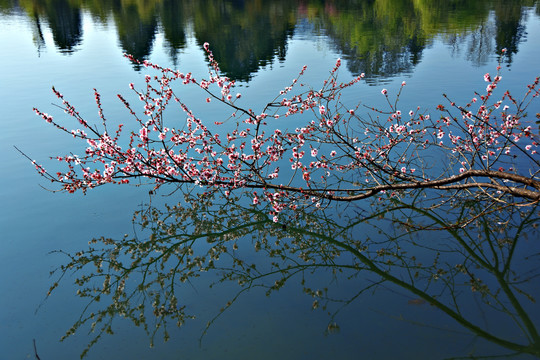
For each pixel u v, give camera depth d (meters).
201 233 5.40
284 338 3.48
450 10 26.55
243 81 11.89
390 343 3.36
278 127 8.00
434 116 8.12
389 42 17.34
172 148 6.60
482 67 12.21
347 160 6.84
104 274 4.54
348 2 37.12
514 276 4.13
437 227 5.18
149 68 13.99
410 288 4.08
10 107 9.99
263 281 4.35
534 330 3.41
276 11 33.00
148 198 6.15
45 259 4.75
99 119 8.89
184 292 4.20
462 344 3.30
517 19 21.94
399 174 5.63
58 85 11.94
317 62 14.09
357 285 4.19
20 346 3.51
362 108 8.93
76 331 3.68
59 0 46.16
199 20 29.06
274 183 6.27
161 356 3.34
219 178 6.04
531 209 5.33
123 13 34.91
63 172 6.64
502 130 6.20
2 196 6.06
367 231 5.25
